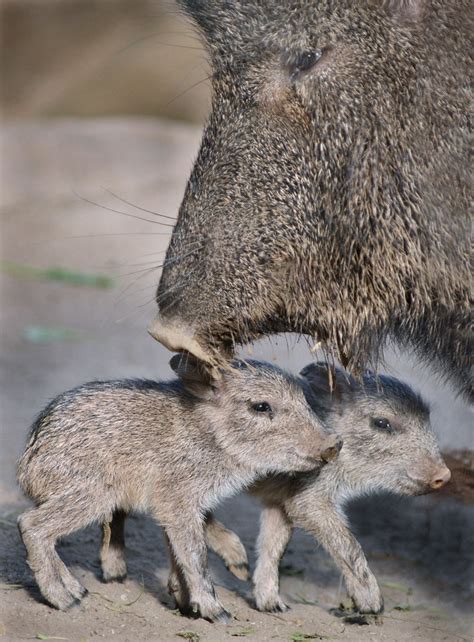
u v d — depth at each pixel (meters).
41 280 23.80
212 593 9.80
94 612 9.67
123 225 27.45
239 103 10.25
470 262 10.06
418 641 9.67
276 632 9.62
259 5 10.19
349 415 10.61
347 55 10.05
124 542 10.87
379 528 12.99
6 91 45.44
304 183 10.08
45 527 9.79
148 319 21.09
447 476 10.48
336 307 10.18
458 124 10.05
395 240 10.01
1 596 9.86
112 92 42.72
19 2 47.72
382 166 9.97
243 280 10.05
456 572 11.85
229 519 12.81
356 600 10.20
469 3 10.18
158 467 10.01
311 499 10.34
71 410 10.10
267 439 10.05
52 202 29.45
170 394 10.26
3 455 13.85
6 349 19.08
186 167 32.19
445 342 10.41
